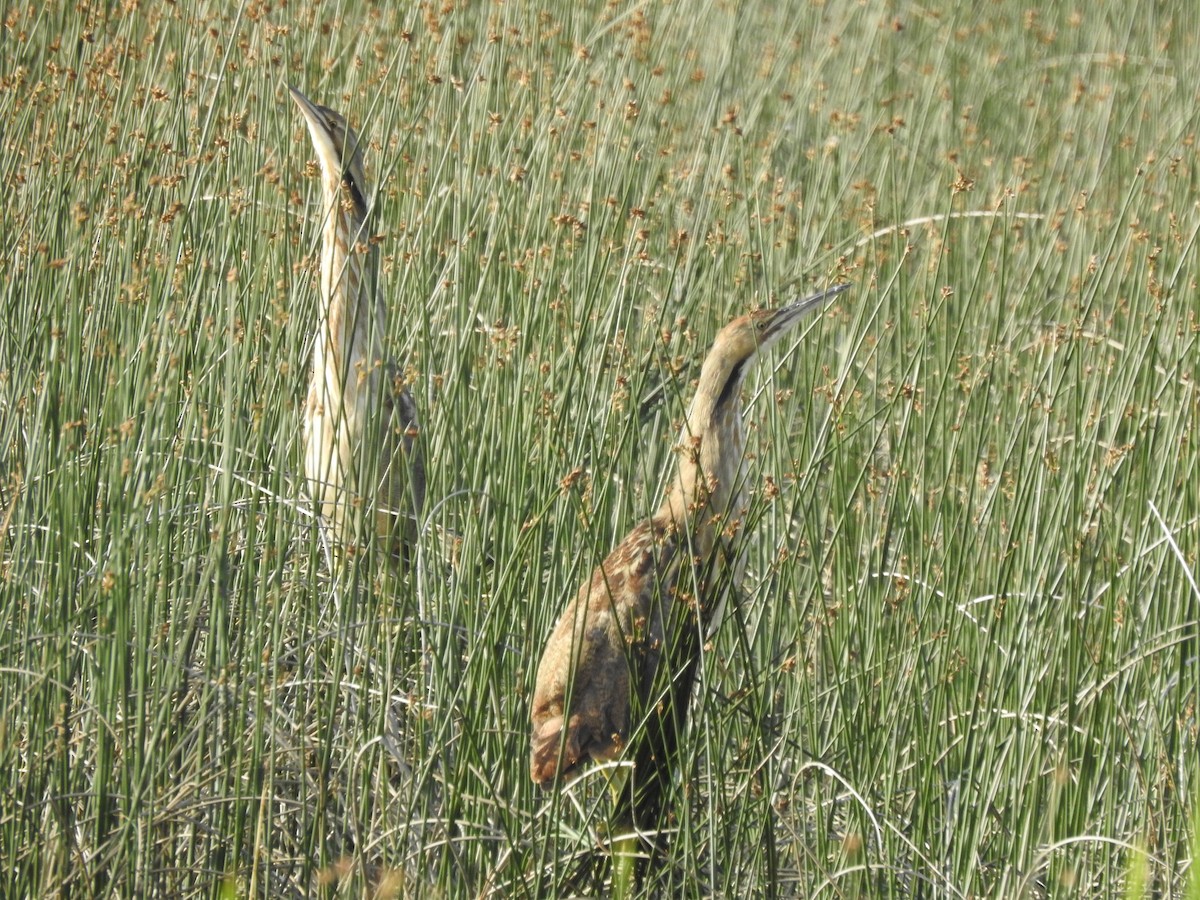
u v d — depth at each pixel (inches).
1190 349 1001.5
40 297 888.9
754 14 1728.6
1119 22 1959.9
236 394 838.5
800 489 804.0
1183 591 911.0
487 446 886.4
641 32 1210.6
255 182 945.5
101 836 660.7
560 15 1396.4
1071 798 783.1
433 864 725.3
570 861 701.9
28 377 832.9
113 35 1171.3
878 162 1487.5
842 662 853.8
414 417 962.7
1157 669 890.1
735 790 777.6
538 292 954.1
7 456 856.3
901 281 1075.9
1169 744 853.2
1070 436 1010.1
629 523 903.7
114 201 898.7
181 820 687.7
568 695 706.2
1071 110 1665.8
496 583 778.2
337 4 1181.1
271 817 679.7
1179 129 1552.7
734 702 767.1
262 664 731.4
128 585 670.5
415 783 725.9
